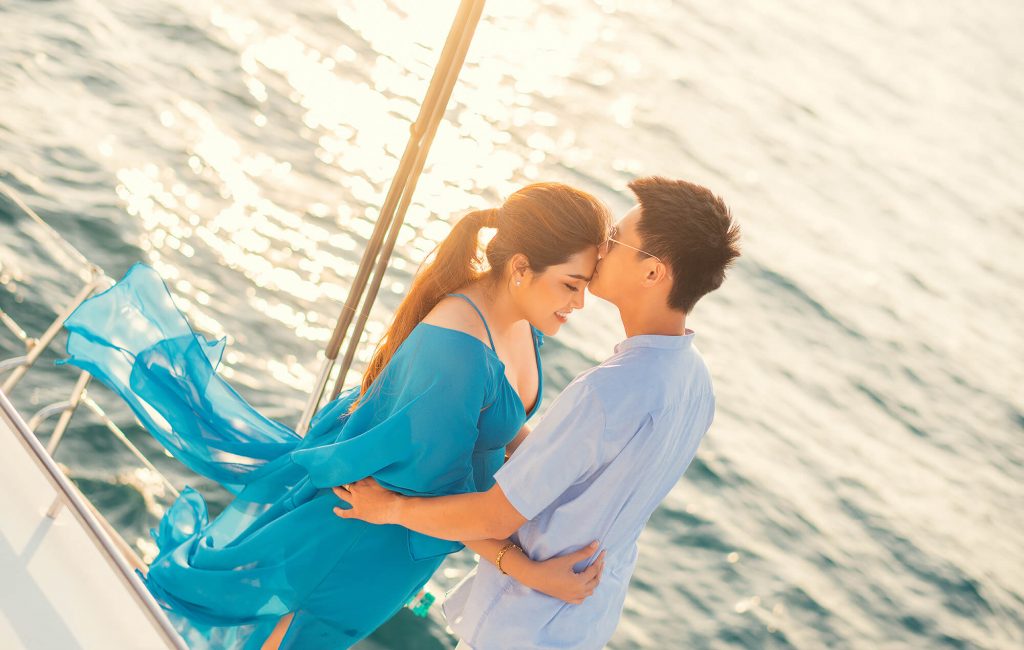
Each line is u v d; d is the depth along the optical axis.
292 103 12.49
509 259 2.08
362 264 2.54
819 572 9.27
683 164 16.84
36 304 7.43
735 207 16.34
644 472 1.98
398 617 6.50
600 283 2.00
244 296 8.92
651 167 16.09
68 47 11.64
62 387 6.54
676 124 18.17
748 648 8.01
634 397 1.89
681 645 7.85
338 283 9.61
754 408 11.55
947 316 15.71
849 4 31.67
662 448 1.96
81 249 8.60
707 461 10.27
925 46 30.22
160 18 13.11
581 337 10.34
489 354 2.13
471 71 16.80
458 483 2.22
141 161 10.18
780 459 10.80
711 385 2.08
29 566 2.24
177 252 9.09
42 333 7.10
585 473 1.96
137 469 6.07
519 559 2.06
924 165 21.67
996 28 34.16
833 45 27.08
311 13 15.05
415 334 2.14
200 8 13.80
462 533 2.02
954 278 17.23
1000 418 13.27
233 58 12.91
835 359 13.34
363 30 15.13
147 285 2.59
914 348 14.30
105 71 11.47
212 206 9.97
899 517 10.55
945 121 24.86
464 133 14.51
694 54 22.05
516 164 14.26
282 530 2.33
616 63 19.73
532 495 1.93
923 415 12.85
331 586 2.35
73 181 9.40
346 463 2.17
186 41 12.86
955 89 27.52
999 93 28.41
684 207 1.86
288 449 2.59
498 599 2.12
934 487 11.41
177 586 2.42
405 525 2.12
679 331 1.97
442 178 12.80
